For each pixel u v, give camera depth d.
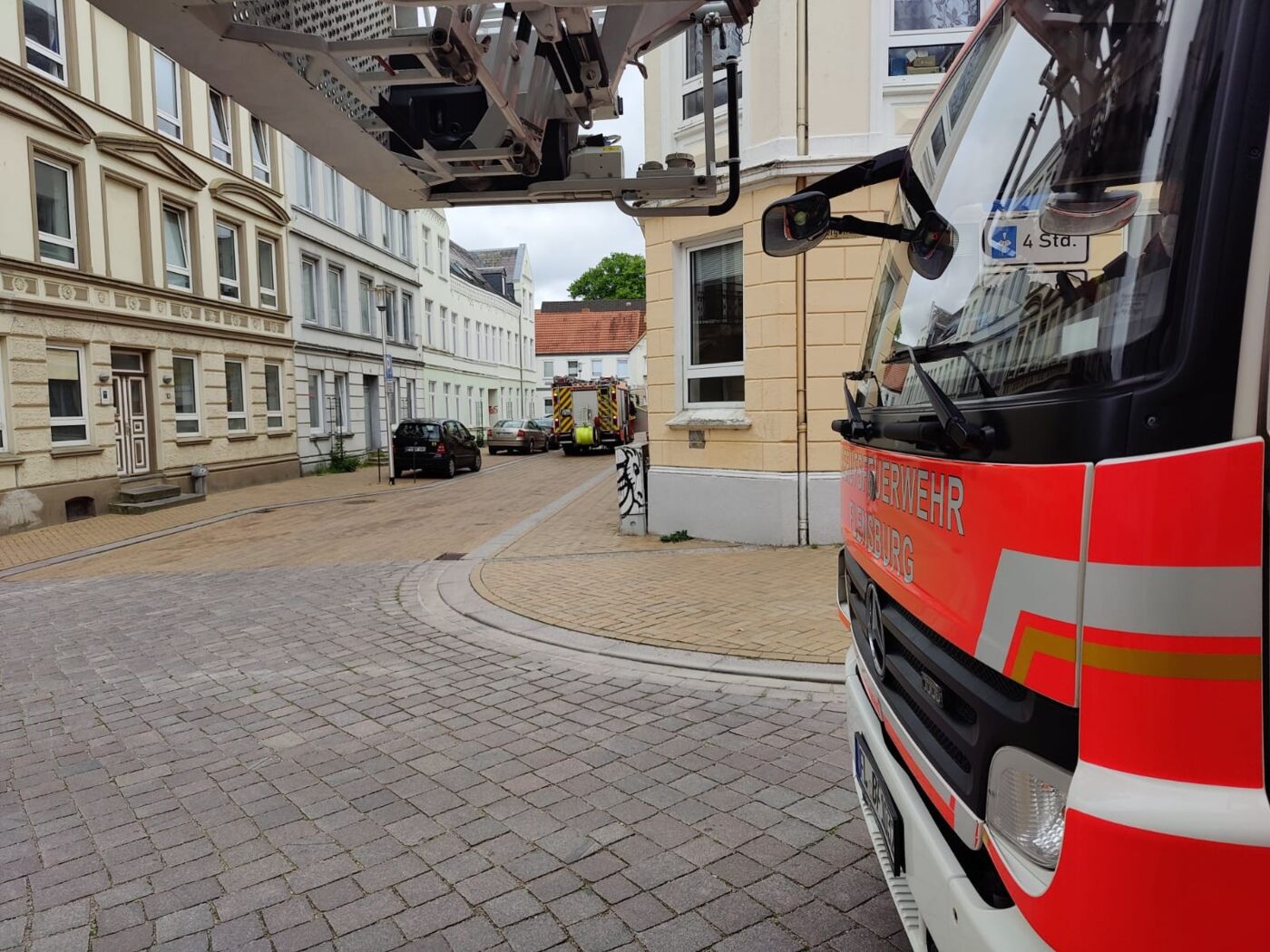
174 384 17.69
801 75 8.69
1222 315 1.17
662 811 3.50
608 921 2.76
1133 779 1.20
